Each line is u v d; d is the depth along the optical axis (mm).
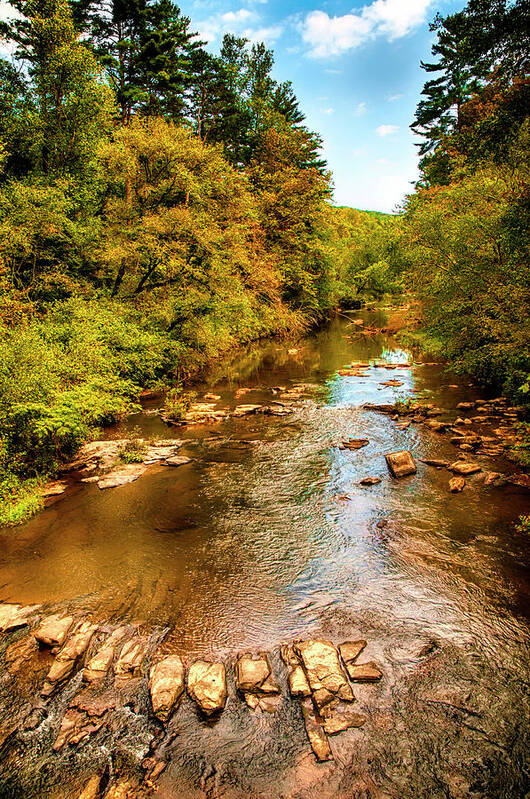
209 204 19094
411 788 3154
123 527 6906
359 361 22219
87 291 15938
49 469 8758
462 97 30172
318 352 25281
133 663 4258
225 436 11289
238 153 33125
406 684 3982
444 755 3369
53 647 4488
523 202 10492
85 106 16797
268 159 32094
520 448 9141
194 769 3299
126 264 16391
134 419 12867
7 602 5203
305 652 4320
